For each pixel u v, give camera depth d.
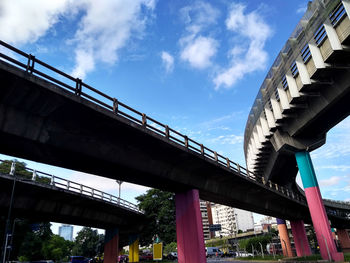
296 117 31.95
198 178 23.55
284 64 30.19
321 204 32.38
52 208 26.97
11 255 38.28
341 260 28.98
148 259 51.09
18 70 10.86
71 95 12.38
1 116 11.38
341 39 23.06
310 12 25.91
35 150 13.45
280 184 49.75
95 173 17.89
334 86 26.52
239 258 50.41
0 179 21.20
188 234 21.95
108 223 37.06
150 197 50.28
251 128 44.59
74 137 13.82
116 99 15.38
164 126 18.73
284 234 49.56
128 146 16.62
